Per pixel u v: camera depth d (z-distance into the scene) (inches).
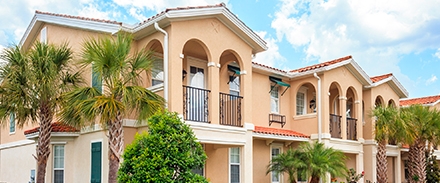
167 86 548.7
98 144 576.1
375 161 895.7
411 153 908.0
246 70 648.4
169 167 414.3
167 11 540.7
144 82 618.5
